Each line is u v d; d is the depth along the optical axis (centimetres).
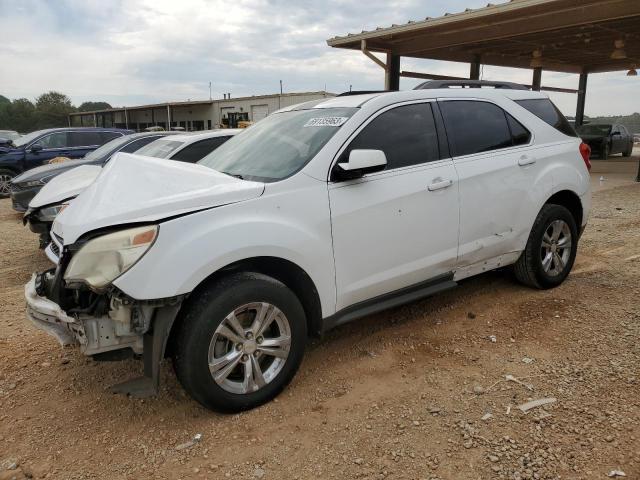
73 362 382
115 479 258
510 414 296
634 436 272
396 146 374
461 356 369
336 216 335
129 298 267
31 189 872
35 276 332
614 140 2308
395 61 1636
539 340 388
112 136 1435
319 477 254
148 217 279
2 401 331
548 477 246
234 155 395
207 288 291
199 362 285
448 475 251
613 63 2367
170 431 295
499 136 441
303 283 329
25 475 262
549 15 1253
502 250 443
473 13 1242
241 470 261
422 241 380
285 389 332
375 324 429
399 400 317
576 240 504
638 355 358
